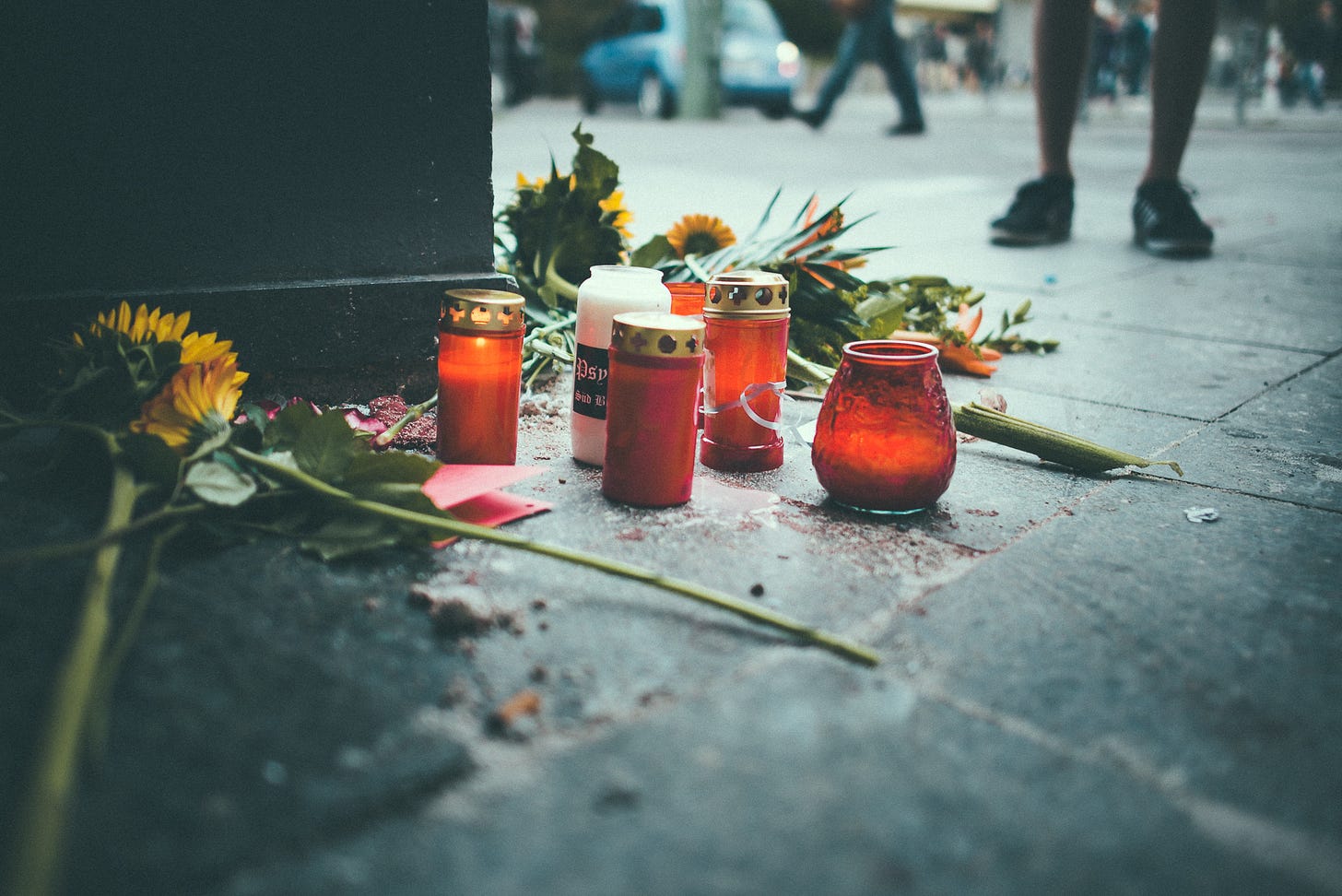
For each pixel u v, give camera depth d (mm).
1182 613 767
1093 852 572
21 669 655
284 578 762
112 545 690
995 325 1507
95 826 559
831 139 5289
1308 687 693
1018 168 3922
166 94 1004
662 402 880
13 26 949
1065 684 688
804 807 590
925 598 776
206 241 1042
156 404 801
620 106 8547
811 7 15703
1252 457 1047
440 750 612
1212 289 1764
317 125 1060
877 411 879
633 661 693
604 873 551
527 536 843
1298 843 581
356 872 547
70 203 993
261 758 603
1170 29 2002
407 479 797
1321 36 10125
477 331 927
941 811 591
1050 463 1035
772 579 792
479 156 1134
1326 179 3666
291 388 1097
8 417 825
